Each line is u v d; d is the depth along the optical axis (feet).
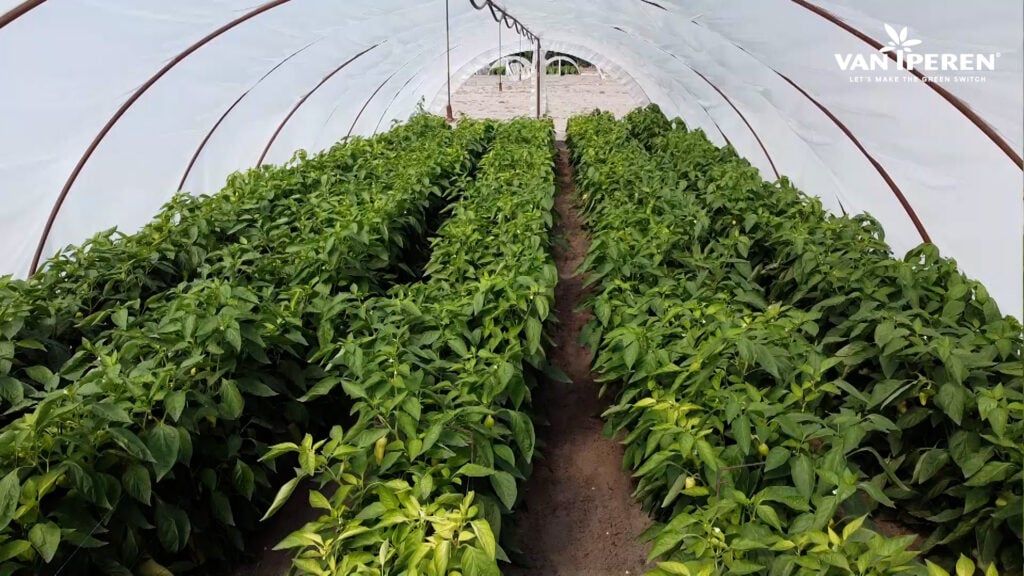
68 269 8.96
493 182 12.85
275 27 12.97
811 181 14.38
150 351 6.53
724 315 6.90
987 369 6.36
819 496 4.43
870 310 7.30
